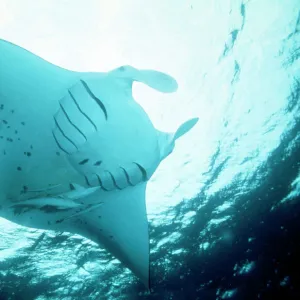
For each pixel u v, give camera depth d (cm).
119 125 190
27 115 194
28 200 198
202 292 443
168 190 480
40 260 447
